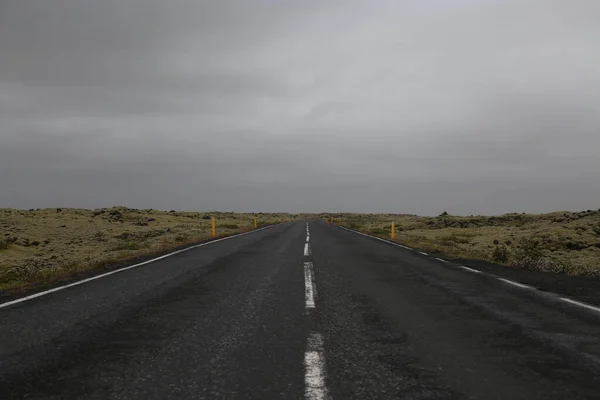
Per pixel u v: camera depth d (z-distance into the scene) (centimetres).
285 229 3750
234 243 2064
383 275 1025
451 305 687
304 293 783
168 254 1527
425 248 1864
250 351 445
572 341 488
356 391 341
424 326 552
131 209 7400
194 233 3228
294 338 494
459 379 369
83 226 4466
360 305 682
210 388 347
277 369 391
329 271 1089
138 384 356
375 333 517
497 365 405
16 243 2808
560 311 648
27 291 820
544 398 330
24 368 396
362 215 13762
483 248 2353
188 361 413
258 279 954
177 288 838
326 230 3572
